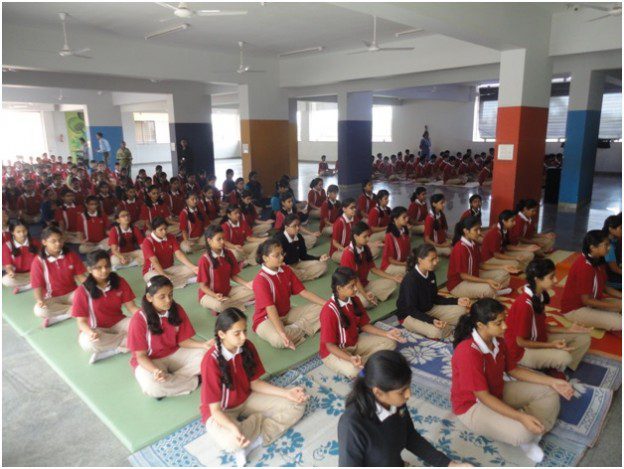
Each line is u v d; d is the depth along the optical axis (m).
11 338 3.58
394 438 1.69
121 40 8.10
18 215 8.09
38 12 6.26
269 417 2.40
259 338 3.45
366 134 12.16
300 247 4.77
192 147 13.23
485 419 2.26
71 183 8.90
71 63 7.60
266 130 10.66
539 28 6.21
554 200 9.58
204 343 2.85
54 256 3.76
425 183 13.43
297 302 4.17
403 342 3.34
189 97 13.01
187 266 4.61
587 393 2.68
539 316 2.84
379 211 6.14
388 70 8.84
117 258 5.04
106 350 3.17
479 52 7.57
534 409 2.35
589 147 8.81
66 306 3.77
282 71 10.64
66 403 2.75
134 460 2.26
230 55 9.70
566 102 14.64
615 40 5.98
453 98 15.91
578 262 3.51
